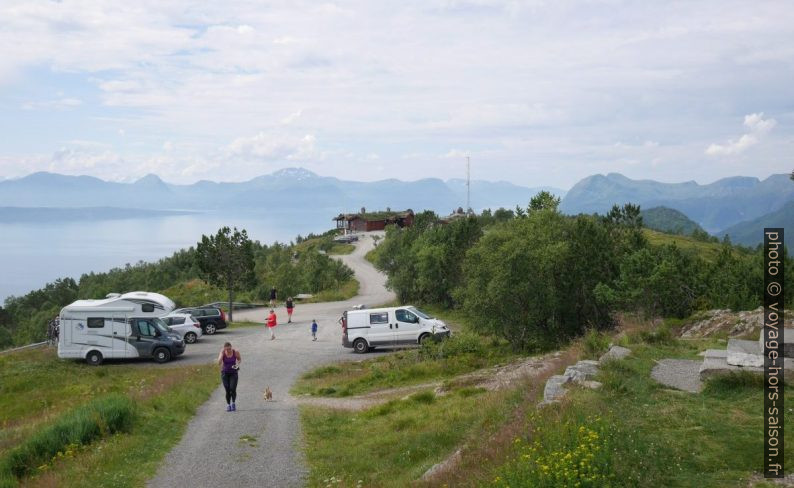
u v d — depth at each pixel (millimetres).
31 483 12031
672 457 8438
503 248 29500
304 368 29703
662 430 9578
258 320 51438
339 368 28578
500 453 9711
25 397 26875
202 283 80875
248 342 39188
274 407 19516
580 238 30734
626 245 33438
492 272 30125
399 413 17000
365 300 64562
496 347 31141
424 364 26516
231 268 49812
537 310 29609
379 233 134625
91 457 13047
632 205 37844
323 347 36406
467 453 10711
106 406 15922
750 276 28797
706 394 11578
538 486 7652
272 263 93750
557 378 13508
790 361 12430
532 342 30266
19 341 92938
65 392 26562
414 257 58344
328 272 77562
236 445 14219
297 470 12234
